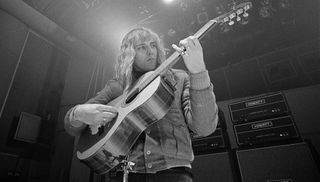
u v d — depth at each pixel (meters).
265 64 4.52
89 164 1.39
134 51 1.60
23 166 3.68
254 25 4.57
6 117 3.64
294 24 4.36
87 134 1.52
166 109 1.18
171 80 1.31
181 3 4.43
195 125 1.13
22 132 3.71
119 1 4.32
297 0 4.09
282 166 2.44
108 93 1.65
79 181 3.92
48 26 4.21
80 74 5.10
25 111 3.96
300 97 3.28
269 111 2.81
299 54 4.26
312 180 2.27
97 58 5.18
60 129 4.43
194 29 4.78
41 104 4.26
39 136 4.01
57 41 4.46
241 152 2.71
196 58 1.08
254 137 2.75
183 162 1.03
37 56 4.39
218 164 2.73
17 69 3.95
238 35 4.76
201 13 4.53
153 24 4.79
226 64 4.97
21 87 3.97
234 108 3.04
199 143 2.96
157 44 1.70
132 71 1.64
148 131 1.14
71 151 4.19
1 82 3.65
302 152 2.41
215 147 2.86
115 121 1.35
